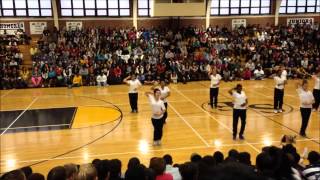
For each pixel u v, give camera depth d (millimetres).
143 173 3670
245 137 9938
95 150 9078
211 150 8883
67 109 13938
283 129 10664
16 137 10336
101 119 12297
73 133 10648
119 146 9359
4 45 22609
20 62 21531
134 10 26156
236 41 24703
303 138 9695
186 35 25766
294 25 27938
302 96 9664
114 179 4250
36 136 10406
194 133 10430
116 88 18828
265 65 22109
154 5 24719
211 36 25656
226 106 14078
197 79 20953
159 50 23062
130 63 20766
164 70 20703
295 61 22234
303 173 4238
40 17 25203
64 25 25641
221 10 27797
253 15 28031
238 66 21453
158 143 9391
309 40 25234
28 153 8961
